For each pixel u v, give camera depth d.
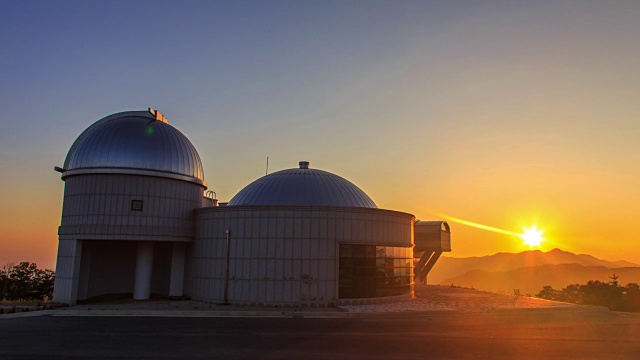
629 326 20.19
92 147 27.67
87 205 27.06
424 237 42.81
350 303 26.14
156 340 15.84
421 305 26.39
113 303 26.91
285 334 17.25
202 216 28.78
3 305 25.58
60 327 18.36
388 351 14.58
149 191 27.86
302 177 31.31
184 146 30.14
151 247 28.95
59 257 27.67
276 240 26.05
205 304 26.22
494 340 16.62
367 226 27.52
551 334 18.03
